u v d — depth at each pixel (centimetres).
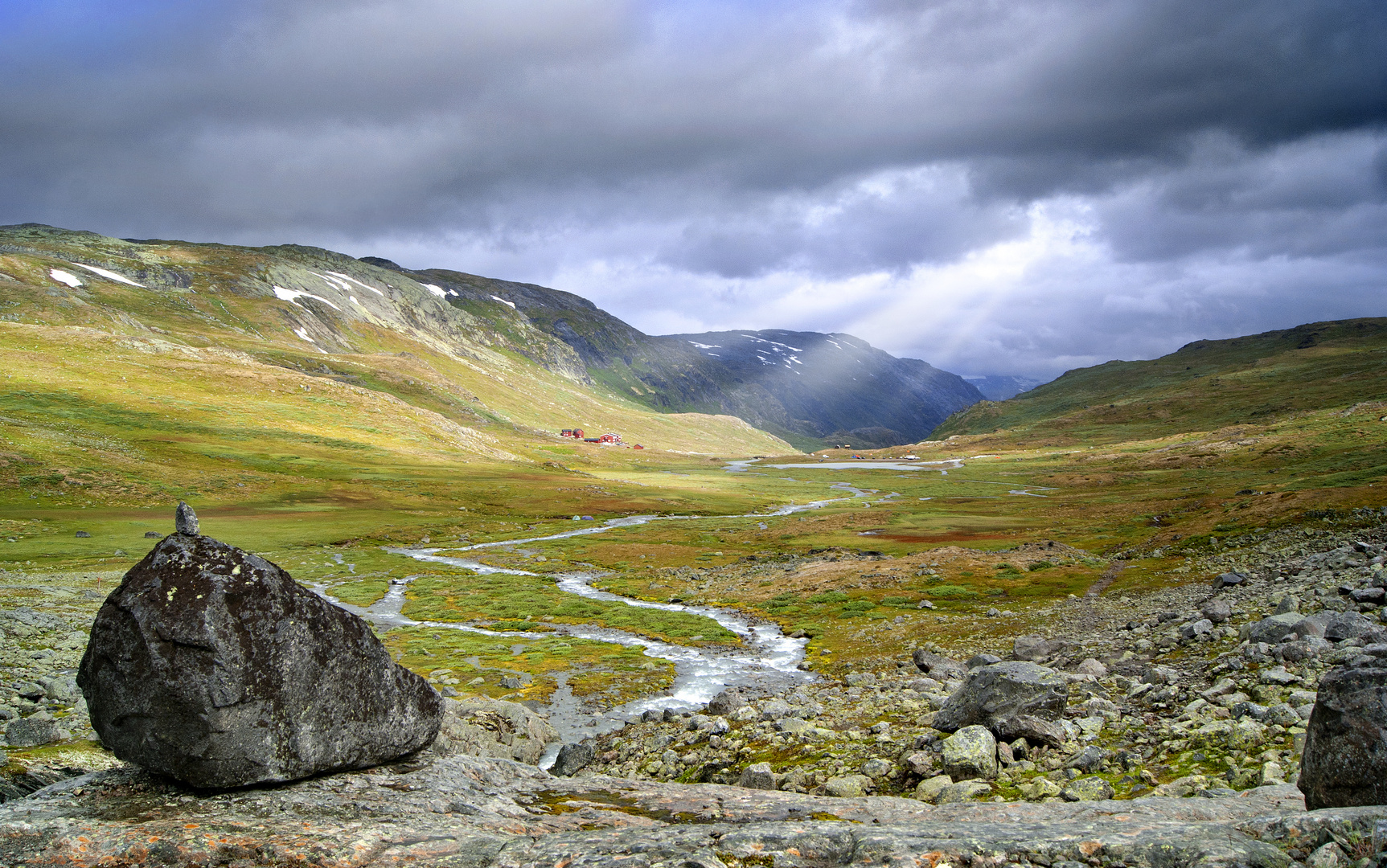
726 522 12731
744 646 4709
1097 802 1133
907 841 913
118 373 18388
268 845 962
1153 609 3959
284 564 8150
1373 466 12044
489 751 2302
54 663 2995
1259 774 1288
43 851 932
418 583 7325
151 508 10312
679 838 995
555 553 9481
